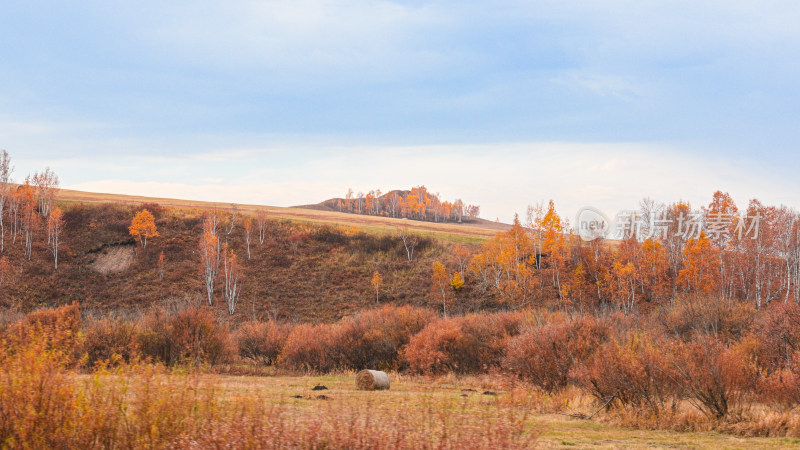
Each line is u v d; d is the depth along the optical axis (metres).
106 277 74.44
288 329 34.59
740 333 23.17
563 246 83.19
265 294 71.88
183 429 6.23
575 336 16.98
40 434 5.92
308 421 7.06
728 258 72.00
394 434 6.23
